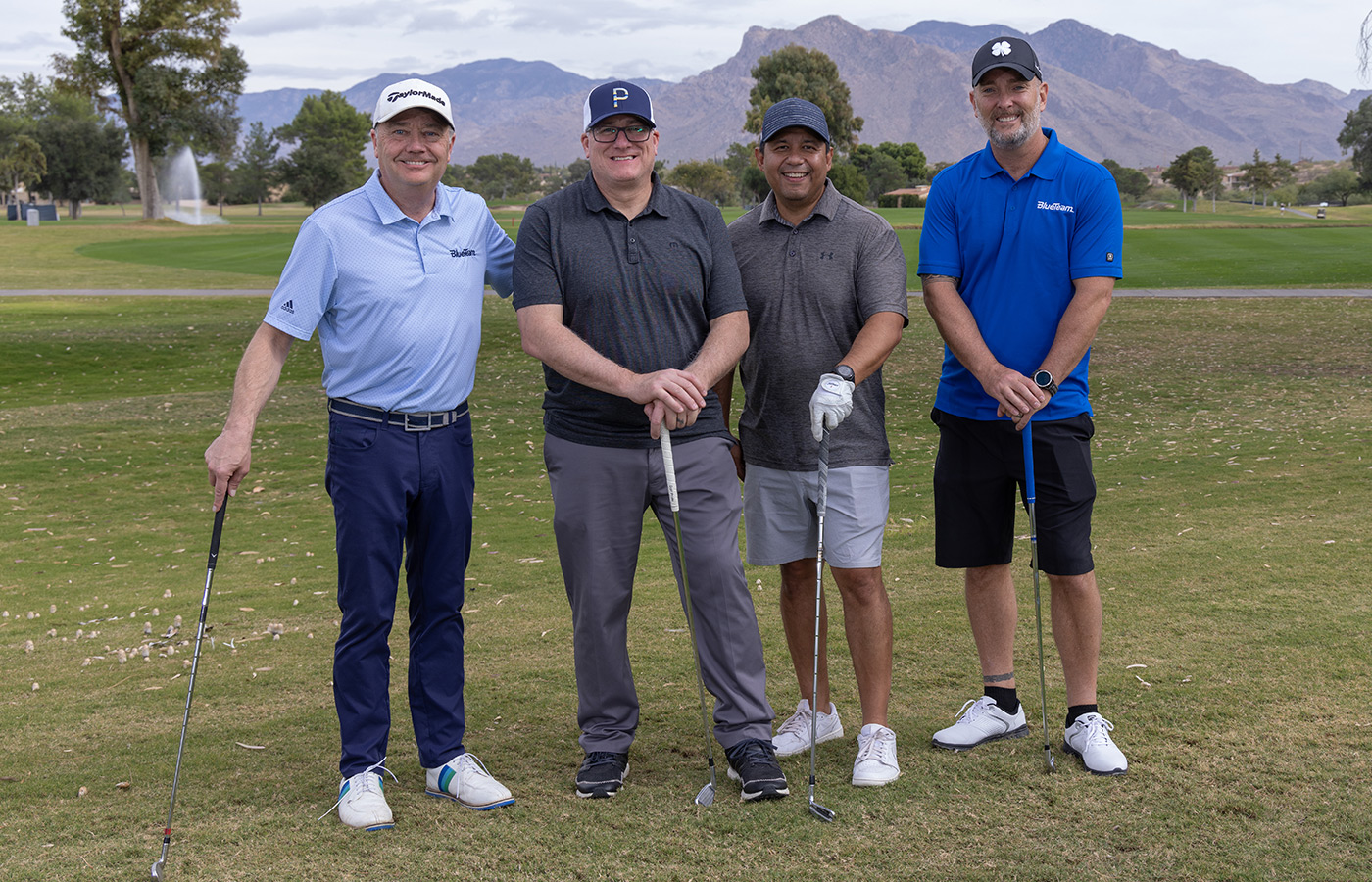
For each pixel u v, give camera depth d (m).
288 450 11.69
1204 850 2.51
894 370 16.28
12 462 11.08
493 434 12.42
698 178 101.38
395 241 3.02
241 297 27.48
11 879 2.48
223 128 60.97
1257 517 6.62
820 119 3.20
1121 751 3.10
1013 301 3.32
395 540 3.02
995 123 3.20
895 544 6.50
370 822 2.78
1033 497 3.16
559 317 3.09
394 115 2.91
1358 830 2.57
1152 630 4.30
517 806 2.93
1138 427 11.29
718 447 3.21
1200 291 25.52
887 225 3.38
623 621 3.19
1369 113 87.12
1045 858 2.50
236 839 2.72
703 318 3.19
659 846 2.64
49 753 3.46
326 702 3.99
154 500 9.45
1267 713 3.33
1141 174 125.62
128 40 57.75
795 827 2.73
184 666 4.57
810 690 3.48
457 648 3.12
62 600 6.08
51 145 87.81
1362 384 13.48
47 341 19.81
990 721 3.31
